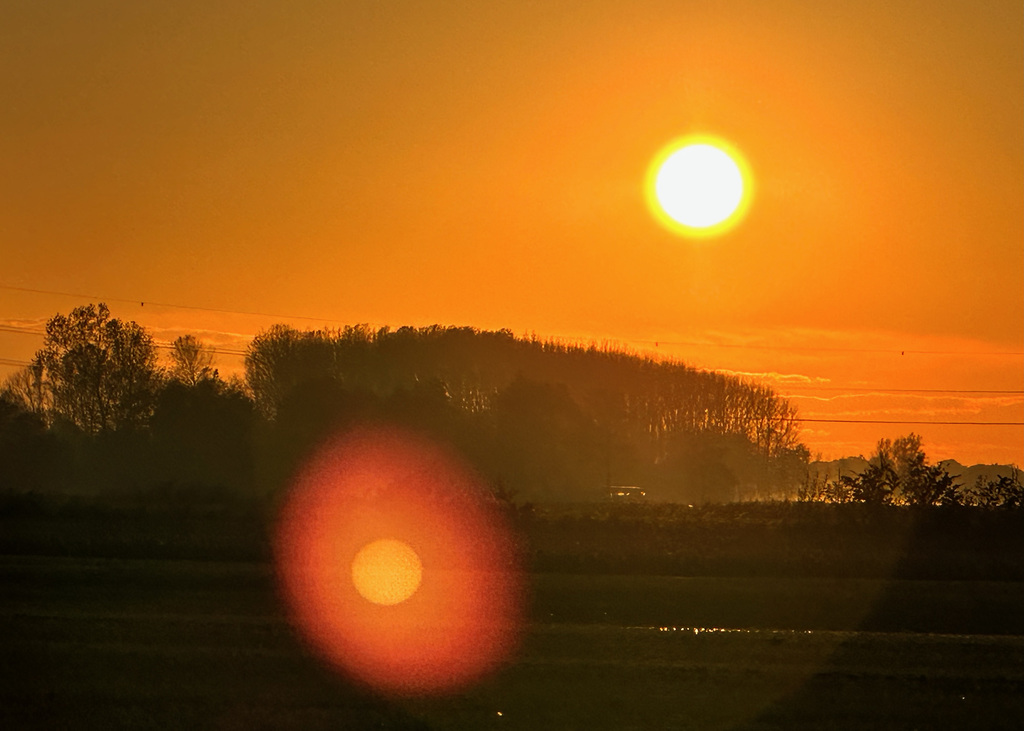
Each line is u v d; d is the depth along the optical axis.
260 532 194.12
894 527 195.12
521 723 81.38
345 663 98.50
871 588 152.38
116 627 111.81
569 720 82.19
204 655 99.88
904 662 104.56
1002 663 105.44
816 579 160.75
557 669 97.50
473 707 85.25
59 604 126.56
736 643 111.94
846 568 167.75
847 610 136.50
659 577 159.00
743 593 145.50
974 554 180.62
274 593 138.12
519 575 157.88
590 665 99.19
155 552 172.38
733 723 82.12
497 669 97.38
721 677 95.56
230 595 135.75
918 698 89.81
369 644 106.94
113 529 192.50
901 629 126.75
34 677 91.31
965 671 101.19
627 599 140.00
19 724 79.06
